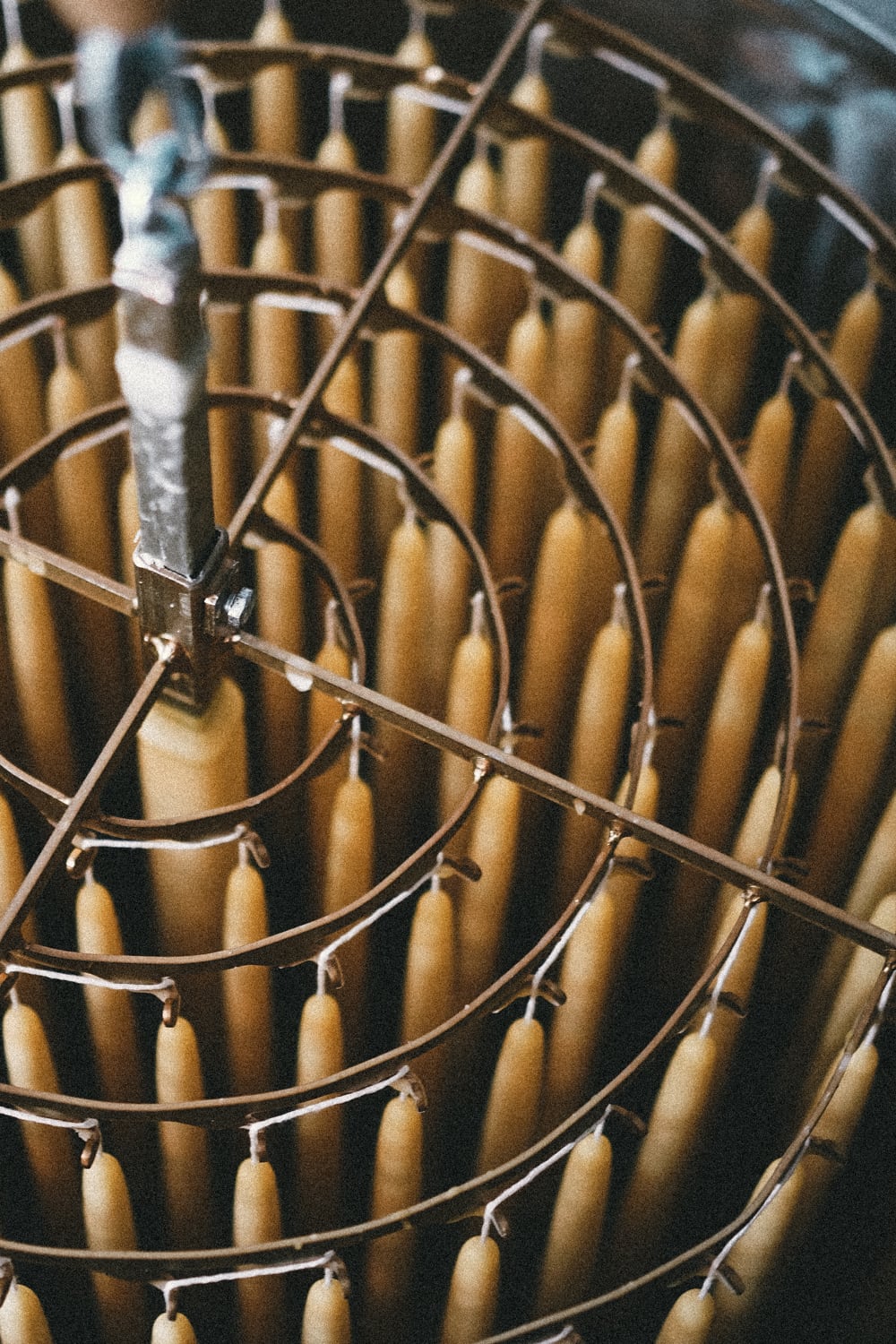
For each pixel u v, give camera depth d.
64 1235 1.20
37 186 1.25
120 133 0.56
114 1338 1.17
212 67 1.34
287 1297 1.22
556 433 1.18
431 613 1.41
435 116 1.52
